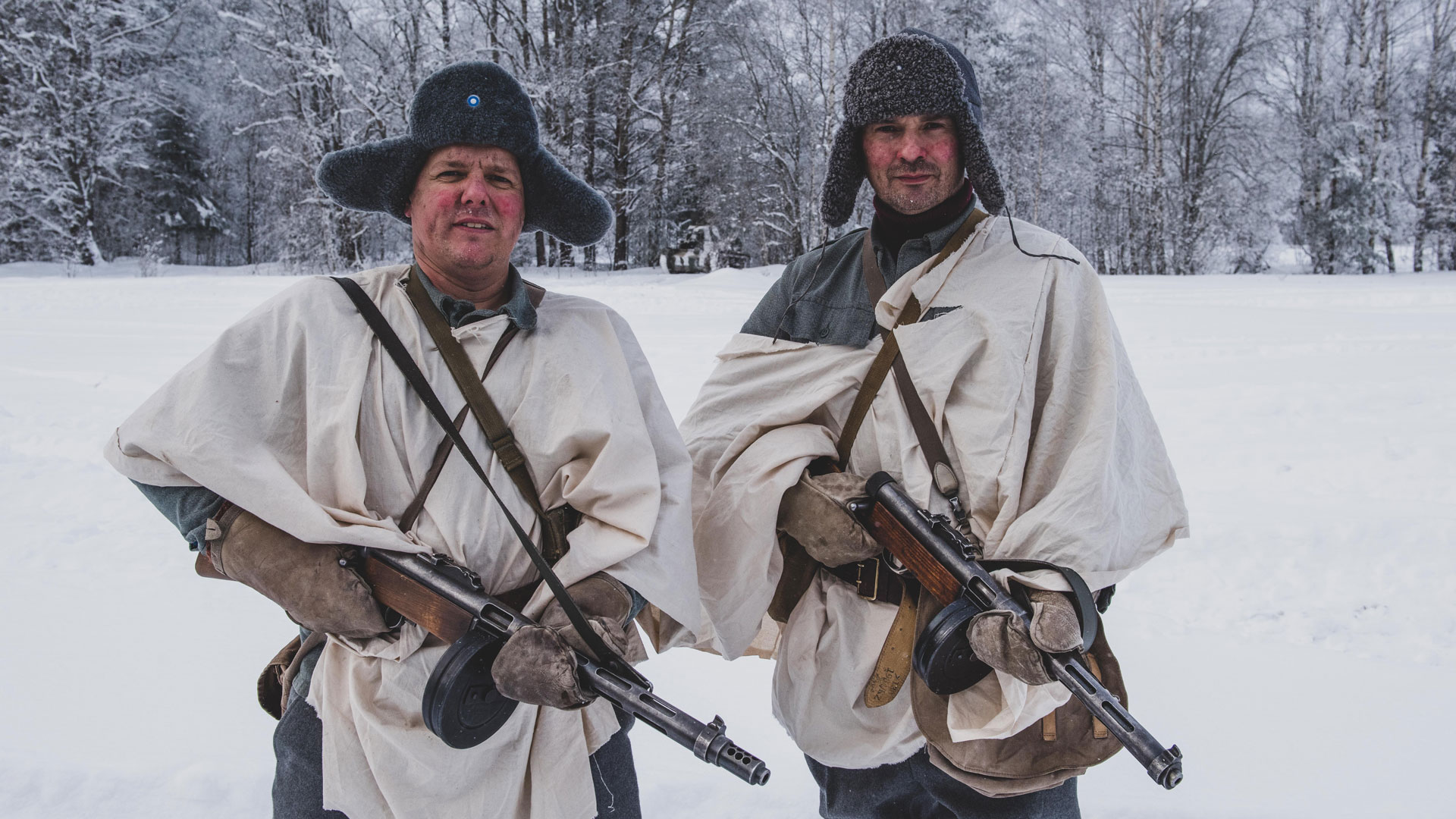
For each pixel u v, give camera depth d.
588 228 2.11
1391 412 7.06
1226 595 4.27
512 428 1.88
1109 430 2.00
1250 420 7.08
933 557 1.94
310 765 1.88
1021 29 36.97
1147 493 2.16
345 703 1.80
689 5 35.81
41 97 35.38
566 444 1.87
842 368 2.30
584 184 2.06
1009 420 2.04
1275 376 8.48
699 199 37.69
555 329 1.97
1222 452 6.36
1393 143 33.44
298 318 1.84
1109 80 36.09
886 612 2.17
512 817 1.88
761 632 2.58
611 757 2.03
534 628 1.56
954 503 2.07
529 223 2.13
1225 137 34.78
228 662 3.50
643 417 2.05
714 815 2.77
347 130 33.19
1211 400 7.70
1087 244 36.84
